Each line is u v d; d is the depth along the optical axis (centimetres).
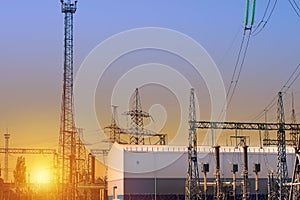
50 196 12638
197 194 8850
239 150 10512
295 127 9131
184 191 10081
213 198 9769
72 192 10194
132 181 9981
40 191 14600
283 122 9000
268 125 8981
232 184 9350
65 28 9512
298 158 5650
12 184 14825
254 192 10250
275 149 10731
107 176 12306
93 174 13975
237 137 10844
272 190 9569
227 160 10419
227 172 10381
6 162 14175
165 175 10081
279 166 9100
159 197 9988
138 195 9925
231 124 8819
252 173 10362
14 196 14612
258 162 10431
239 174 10381
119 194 10319
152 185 10012
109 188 11731
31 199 14550
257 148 10819
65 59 9512
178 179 10119
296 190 6406
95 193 13762
